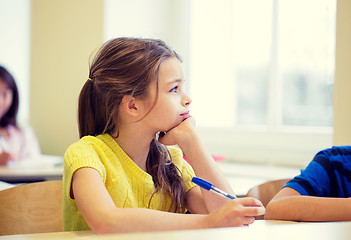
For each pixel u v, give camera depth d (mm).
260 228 524
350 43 1512
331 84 2193
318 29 2229
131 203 960
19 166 2057
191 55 2730
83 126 1032
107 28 2463
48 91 2842
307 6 2262
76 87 2656
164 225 736
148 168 1032
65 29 2717
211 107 2678
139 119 958
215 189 822
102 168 892
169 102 952
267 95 2420
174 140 1039
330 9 2178
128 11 2537
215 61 2650
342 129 1537
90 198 779
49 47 2828
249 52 2510
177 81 968
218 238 451
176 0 2732
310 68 2271
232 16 2572
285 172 2039
